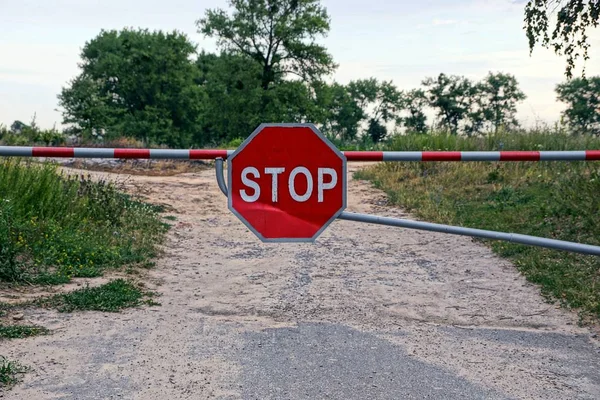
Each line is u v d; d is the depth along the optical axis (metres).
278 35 60.62
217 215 12.99
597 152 3.71
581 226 9.87
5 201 9.41
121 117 67.06
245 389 4.99
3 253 7.88
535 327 6.78
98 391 4.85
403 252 10.22
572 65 16.44
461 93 89.44
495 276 8.73
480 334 6.52
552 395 5.00
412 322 6.91
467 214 12.05
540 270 8.66
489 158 3.74
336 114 94.06
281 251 10.31
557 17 16.25
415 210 12.94
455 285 8.38
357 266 9.38
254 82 60.88
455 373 5.42
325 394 4.93
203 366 5.45
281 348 5.96
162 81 68.94
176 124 70.38
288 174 3.64
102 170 17.89
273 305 7.43
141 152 3.64
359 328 6.64
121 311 6.94
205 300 7.59
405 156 3.71
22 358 5.41
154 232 11.09
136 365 5.41
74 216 10.73
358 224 12.23
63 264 8.58
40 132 23.47
